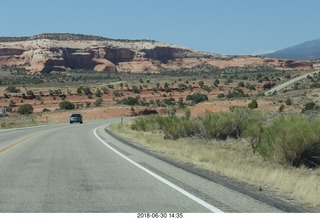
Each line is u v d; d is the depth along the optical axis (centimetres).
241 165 1367
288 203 862
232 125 2486
